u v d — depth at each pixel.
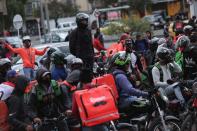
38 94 10.50
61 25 65.19
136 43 24.72
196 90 11.63
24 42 19.23
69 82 11.49
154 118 11.91
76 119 10.83
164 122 11.37
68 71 13.80
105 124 10.69
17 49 19.38
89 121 10.10
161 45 17.30
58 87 10.73
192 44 16.05
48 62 16.27
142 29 42.56
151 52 19.14
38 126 10.51
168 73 13.23
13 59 22.50
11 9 78.31
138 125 12.03
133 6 95.19
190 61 14.70
